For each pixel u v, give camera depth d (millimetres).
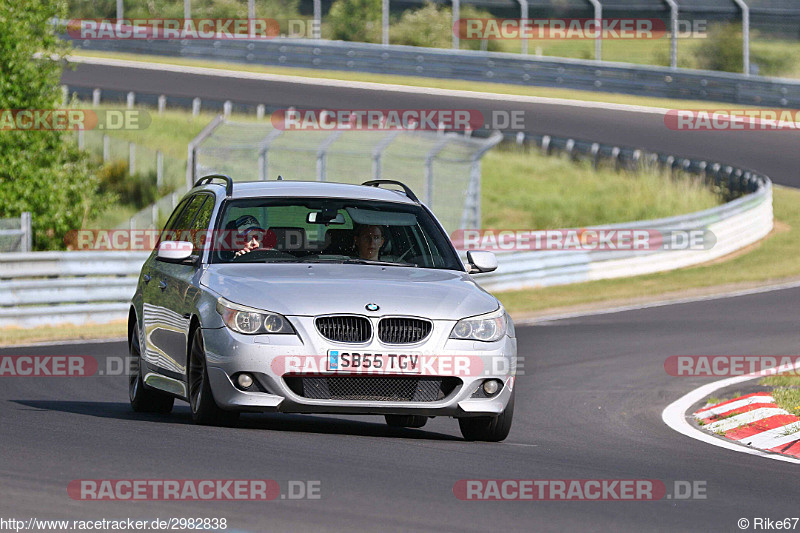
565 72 172750
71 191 89312
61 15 89375
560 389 44031
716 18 182250
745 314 69750
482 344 28359
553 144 147250
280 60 189625
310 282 28547
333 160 115438
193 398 29109
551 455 28094
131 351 35219
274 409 27344
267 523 18672
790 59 184750
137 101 162250
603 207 130000
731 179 125625
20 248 68438
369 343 27469
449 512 20188
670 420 37219
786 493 24484
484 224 127438
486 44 189125
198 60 194875
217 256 30516
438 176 112250
